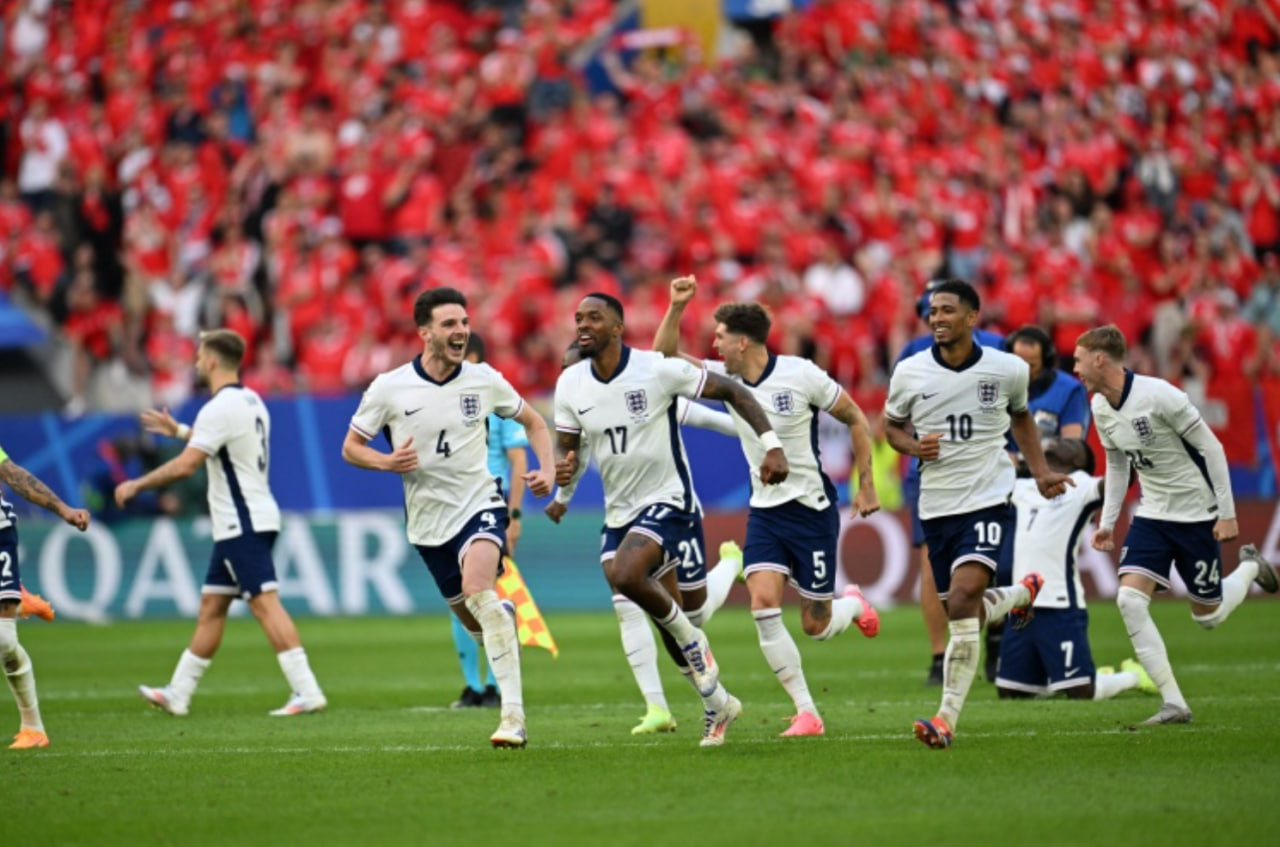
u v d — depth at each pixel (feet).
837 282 275.59
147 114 321.93
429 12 329.11
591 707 122.72
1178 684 127.85
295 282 280.10
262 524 124.36
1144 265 289.33
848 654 163.53
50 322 295.69
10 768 91.04
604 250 283.59
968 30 319.47
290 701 123.95
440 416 95.04
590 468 224.74
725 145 298.97
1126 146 303.89
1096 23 315.99
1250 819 67.92
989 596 96.78
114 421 227.81
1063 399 132.77
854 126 301.84
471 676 126.52
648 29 329.72
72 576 225.97
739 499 221.87
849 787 77.15
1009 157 303.07
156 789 82.38
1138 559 103.76
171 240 297.53
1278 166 309.42
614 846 65.21
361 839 68.08
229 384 125.08
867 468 100.89
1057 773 79.97
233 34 327.47
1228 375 273.13
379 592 222.07
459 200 293.23
